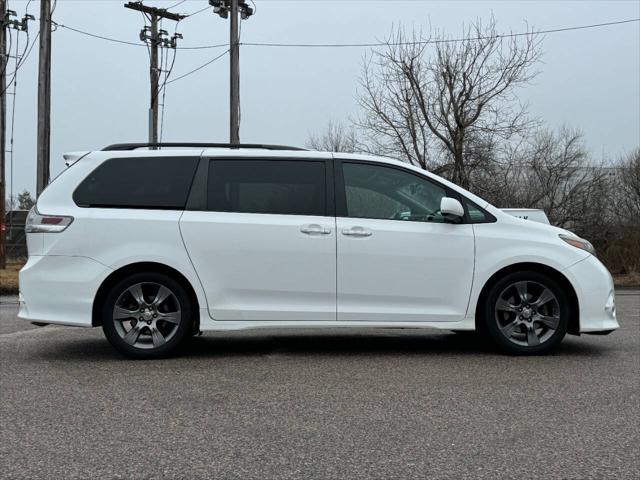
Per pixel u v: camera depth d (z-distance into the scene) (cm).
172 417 414
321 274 573
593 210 2183
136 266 569
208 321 571
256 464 337
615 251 2077
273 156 591
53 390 478
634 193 2231
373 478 320
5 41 1883
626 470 330
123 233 564
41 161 1792
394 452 354
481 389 481
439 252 579
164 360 580
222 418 412
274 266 571
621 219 2180
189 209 575
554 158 2253
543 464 338
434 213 593
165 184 580
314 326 575
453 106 2003
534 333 595
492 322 589
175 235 566
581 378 514
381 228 578
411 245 578
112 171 580
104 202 573
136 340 577
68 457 346
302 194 584
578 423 403
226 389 481
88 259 561
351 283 575
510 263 582
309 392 473
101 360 581
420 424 401
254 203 580
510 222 595
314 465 336
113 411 427
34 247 569
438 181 600
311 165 592
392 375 525
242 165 588
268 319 573
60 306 559
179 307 573
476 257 582
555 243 591
